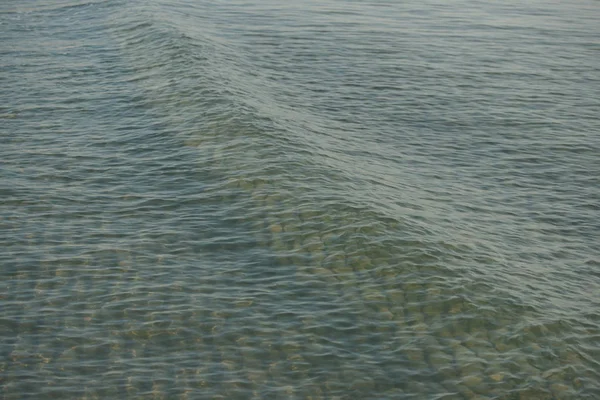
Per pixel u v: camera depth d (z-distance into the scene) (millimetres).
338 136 26406
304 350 14836
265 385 13891
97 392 13539
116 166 22703
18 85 29703
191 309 15953
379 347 15000
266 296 16500
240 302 16250
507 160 25625
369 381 14055
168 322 15516
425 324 15695
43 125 25797
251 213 19922
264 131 24672
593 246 20141
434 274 17328
